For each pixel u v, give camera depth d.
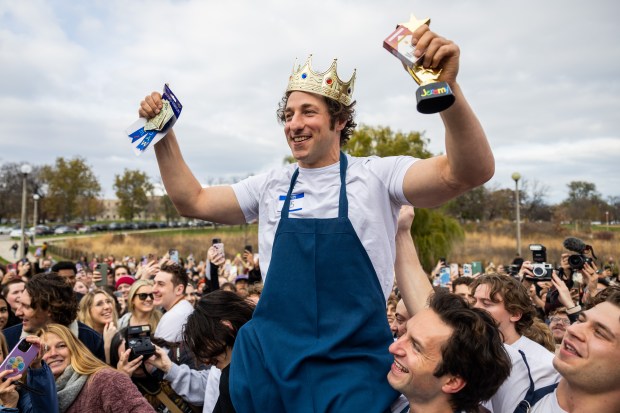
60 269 7.76
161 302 5.64
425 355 1.90
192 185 2.43
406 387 1.94
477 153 1.80
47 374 2.97
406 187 2.06
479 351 1.87
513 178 19.77
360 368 1.97
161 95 2.34
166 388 3.56
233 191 2.45
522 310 3.26
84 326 4.46
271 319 2.08
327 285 2.02
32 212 85.12
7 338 4.53
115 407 3.06
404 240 2.65
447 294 2.09
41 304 4.17
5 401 2.89
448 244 25.61
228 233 53.25
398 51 1.80
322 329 2.00
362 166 2.14
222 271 11.63
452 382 1.90
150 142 2.30
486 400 1.99
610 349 1.99
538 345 3.16
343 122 2.22
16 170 86.38
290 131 2.14
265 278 2.15
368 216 2.05
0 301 5.12
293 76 2.19
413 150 27.59
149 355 3.50
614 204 66.69
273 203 2.24
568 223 54.88
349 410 1.87
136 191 82.06
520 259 10.79
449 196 1.99
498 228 45.91
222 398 2.41
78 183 81.69
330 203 2.07
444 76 1.75
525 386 2.58
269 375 2.01
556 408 2.29
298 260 2.05
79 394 3.16
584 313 2.15
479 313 2.00
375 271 2.06
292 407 1.91
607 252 27.97
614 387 2.03
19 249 46.12
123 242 45.75
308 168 2.18
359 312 2.00
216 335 2.84
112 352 4.01
